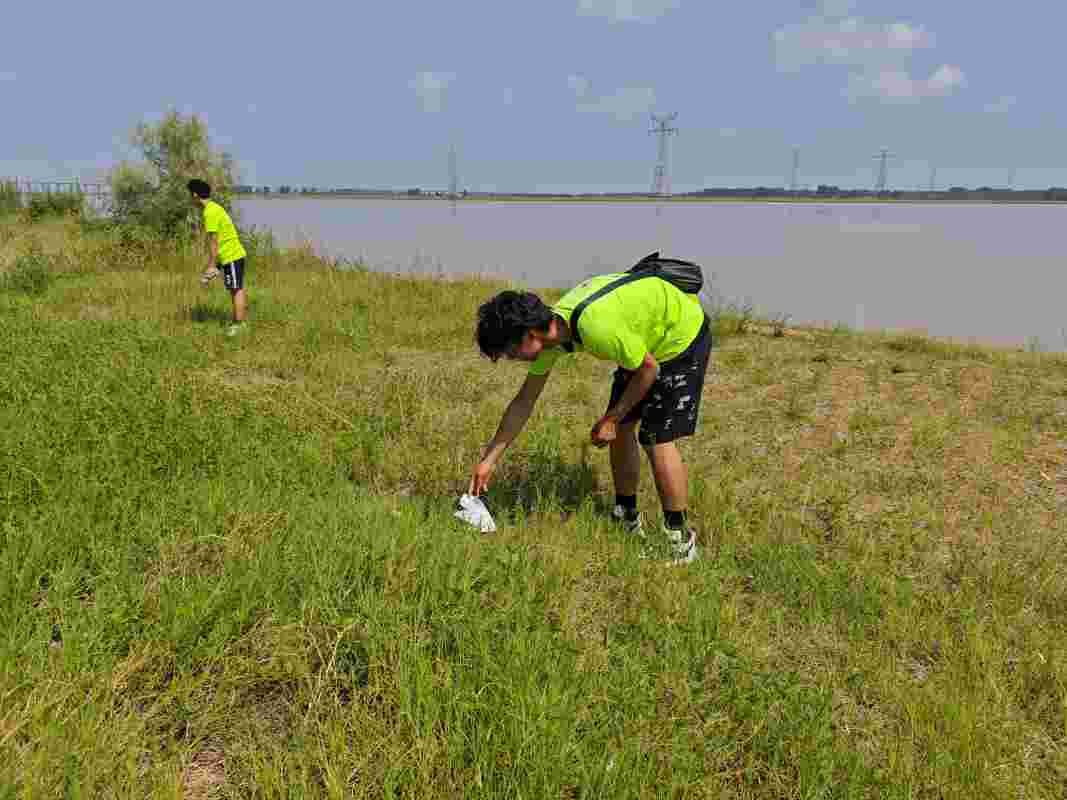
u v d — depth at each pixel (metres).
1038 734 2.77
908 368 7.51
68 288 11.51
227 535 3.48
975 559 3.94
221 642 2.72
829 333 9.34
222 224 8.48
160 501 3.75
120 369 5.72
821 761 2.43
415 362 7.82
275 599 2.97
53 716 2.29
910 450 5.38
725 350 8.36
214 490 3.90
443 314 10.12
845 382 7.05
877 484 4.86
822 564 3.94
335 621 2.82
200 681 2.57
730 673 2.81
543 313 3.17
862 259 25.14
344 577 3.19
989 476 4.94
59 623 2.83
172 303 10.23
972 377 7.14
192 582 3.05
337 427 5.49
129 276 12.84
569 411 6.30
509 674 2.62
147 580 3.16
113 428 4.47
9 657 2.52
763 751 2.54
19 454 3.90
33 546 3.15
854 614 3.43
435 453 5.14
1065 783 2.55
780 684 2.78
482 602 3.13
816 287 17.00
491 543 3.67
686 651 2.95
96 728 2.30
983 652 3.10
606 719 2.54
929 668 3.13
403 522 3.70
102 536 3.39
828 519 4.45
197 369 6.52
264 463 4.51
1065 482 4.86
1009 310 13.77
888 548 4.05
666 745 2.48
